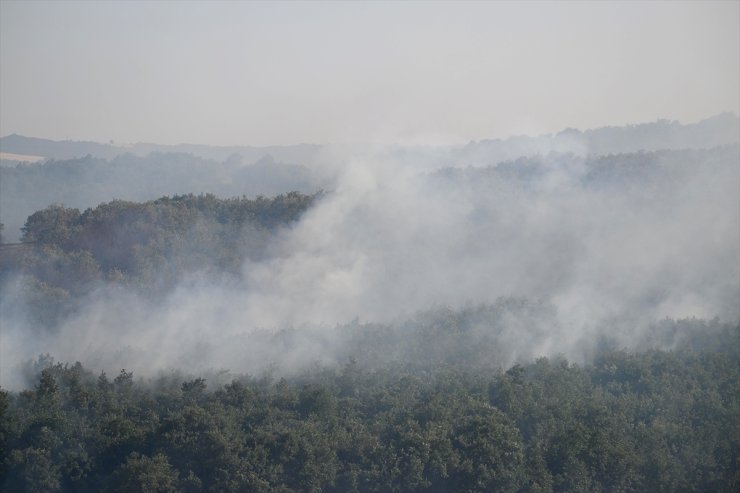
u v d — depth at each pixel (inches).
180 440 1871.3
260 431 1909.4
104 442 1876.2
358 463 1911.9
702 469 2055.9
